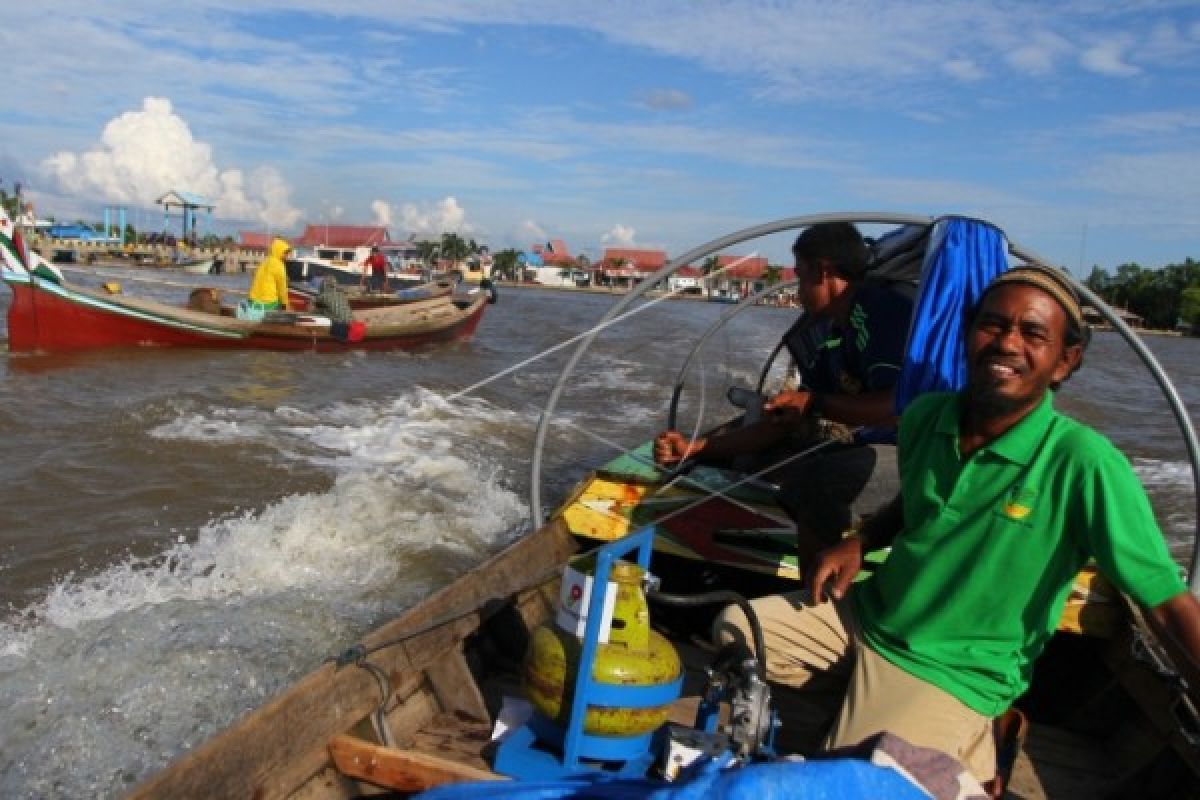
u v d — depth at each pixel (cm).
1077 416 1325
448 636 305
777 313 3759
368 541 564
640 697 223
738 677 240
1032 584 226
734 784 180
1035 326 216
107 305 1255
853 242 361
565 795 204
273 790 222
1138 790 274
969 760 238
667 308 3106
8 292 2358
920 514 242
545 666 229
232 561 524
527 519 640
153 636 415
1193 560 371
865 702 242
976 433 234
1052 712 355
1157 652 290
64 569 510
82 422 834
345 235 7356
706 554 384
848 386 375
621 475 443
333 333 1465
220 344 1375
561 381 439
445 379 1291
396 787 234
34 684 373
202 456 743
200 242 8281
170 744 336
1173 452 1091
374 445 827
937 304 345
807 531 348
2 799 303
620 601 229
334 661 255
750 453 413
